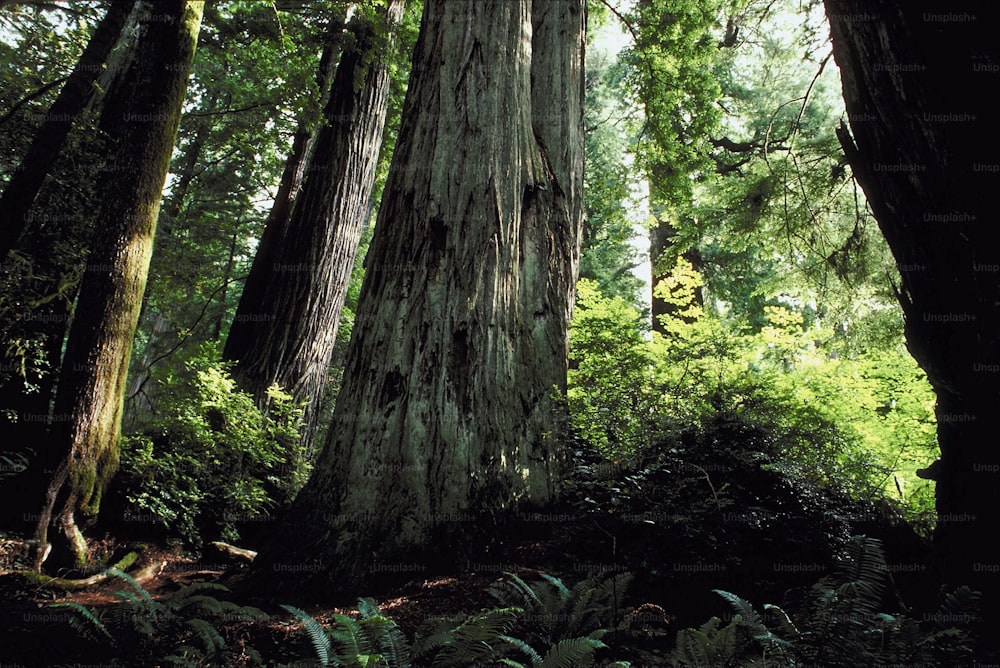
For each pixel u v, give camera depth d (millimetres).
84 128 7836
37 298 7199
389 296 4941
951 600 3146
